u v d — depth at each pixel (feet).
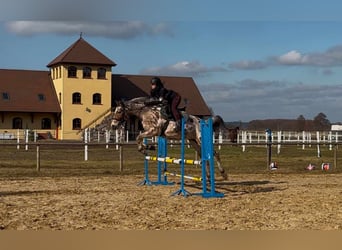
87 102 200.64
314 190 46.60
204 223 30.42
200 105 220.43
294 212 34.24
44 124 199.72
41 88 203.41
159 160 46.06
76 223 30.07
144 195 42.09
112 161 84.99
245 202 38.52
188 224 30.04
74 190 45.06
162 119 44.04
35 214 32.81
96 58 201.77
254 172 65.26
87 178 55.62
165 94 44.27
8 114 194.08
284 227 29.30
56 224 29.71
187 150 111.96
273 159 91.86
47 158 90.89
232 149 125.70
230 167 72.54
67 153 106.93
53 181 52.37
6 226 28.96
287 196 42.09
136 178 56.08
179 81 228.22
